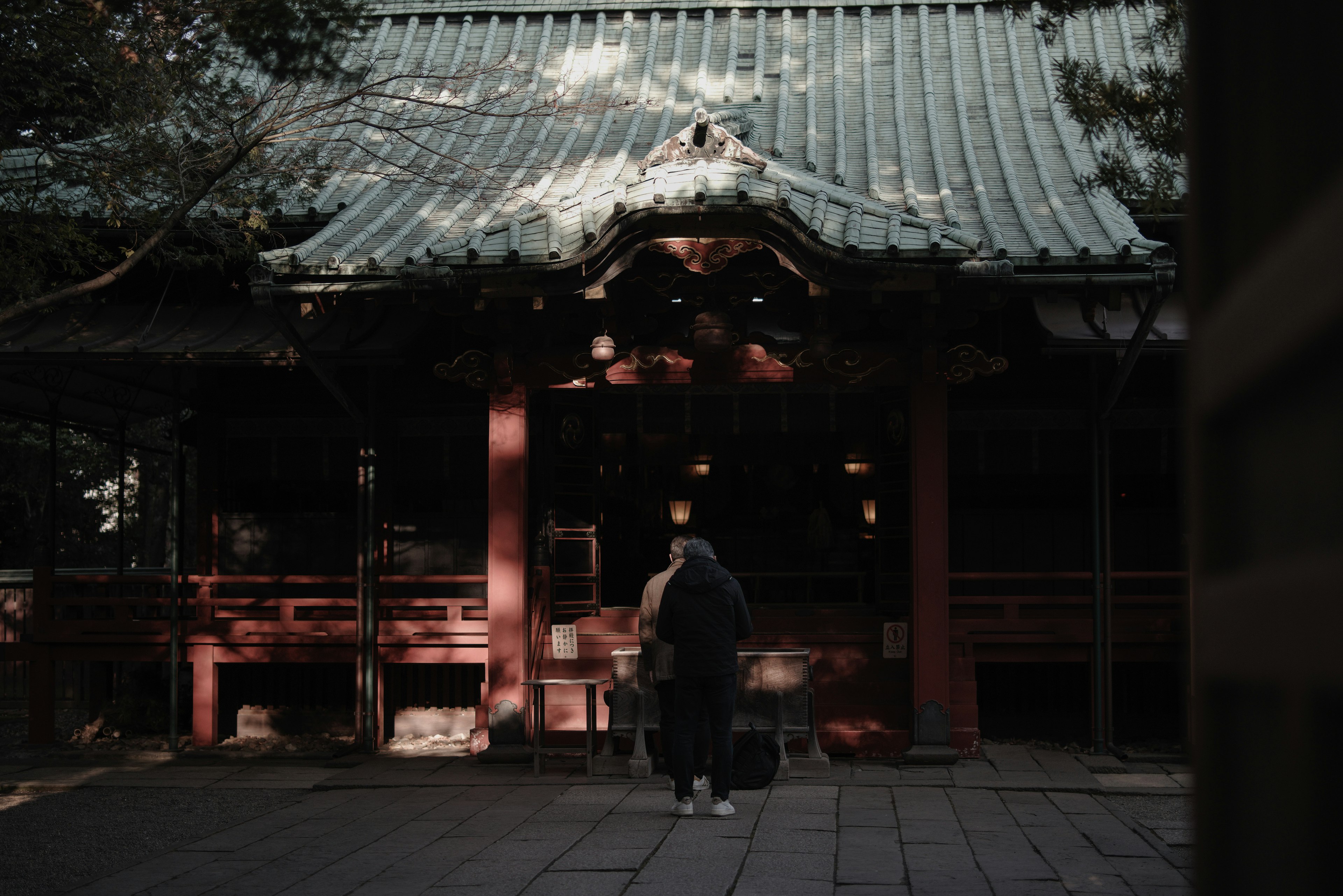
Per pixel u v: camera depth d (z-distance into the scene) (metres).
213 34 7.75
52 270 10.41
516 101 11.73
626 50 12.86
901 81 11.96
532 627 9.67
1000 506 10.70
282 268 8.55
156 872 5.84
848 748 9.24
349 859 6.07
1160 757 8.94
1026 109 11.28
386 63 12.76
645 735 8.91
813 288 8.34
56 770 9.25
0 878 5.89
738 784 7.78
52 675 10.43
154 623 10.24
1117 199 9.47
